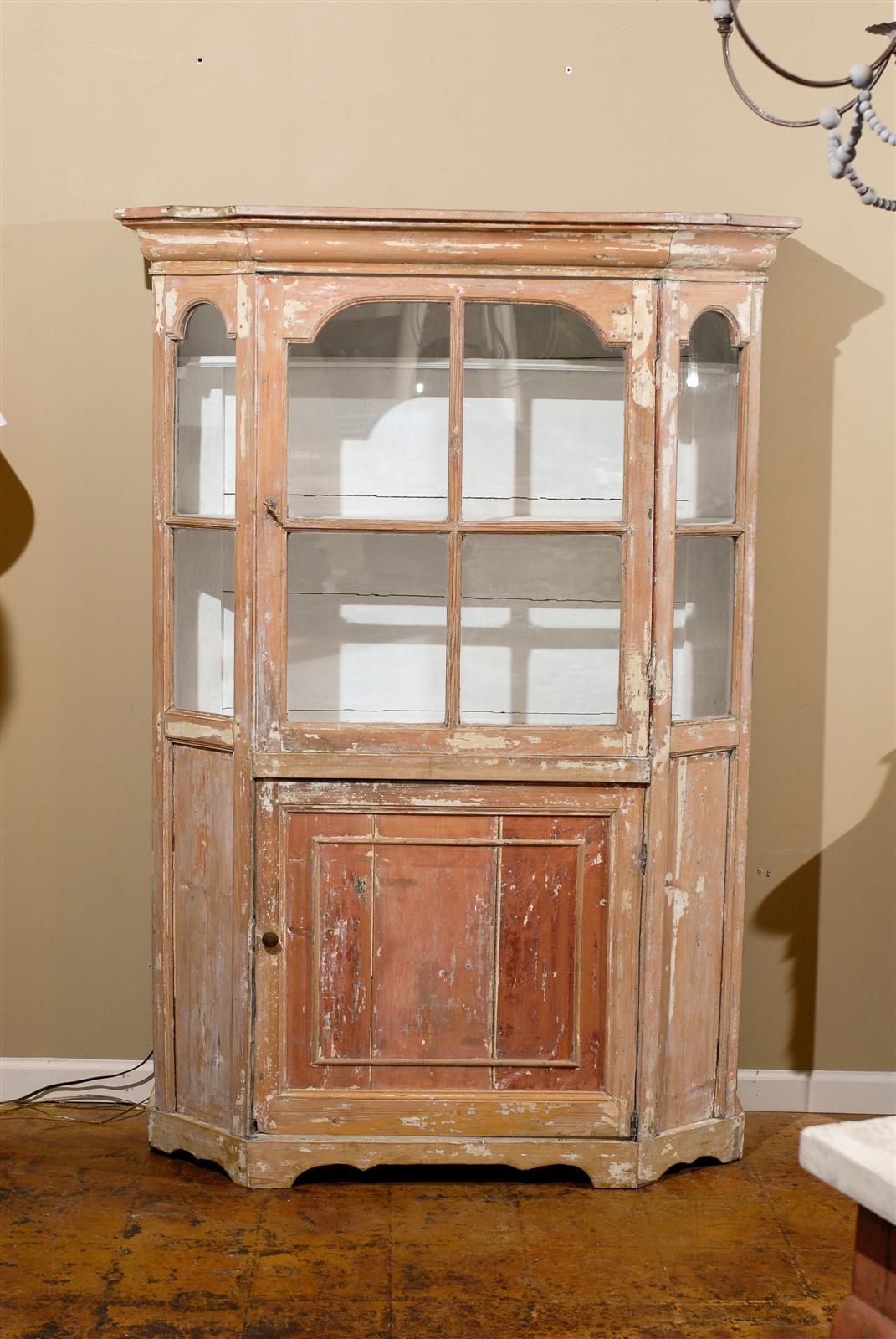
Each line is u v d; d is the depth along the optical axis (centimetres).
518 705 261
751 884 302
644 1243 248
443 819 260
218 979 267
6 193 284
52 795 299
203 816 266
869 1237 137
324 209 240
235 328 251
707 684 268
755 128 285
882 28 164
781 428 292
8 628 294
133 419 289
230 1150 266
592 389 254
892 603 297
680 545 262
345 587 257
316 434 254
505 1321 223
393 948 263
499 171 284
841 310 289
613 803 260
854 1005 305
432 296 250
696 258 250
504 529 255
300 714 260
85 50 281
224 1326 220
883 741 300
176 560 266
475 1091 266
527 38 282
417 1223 253
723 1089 279
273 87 282
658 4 282
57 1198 260
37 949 302
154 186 284
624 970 263
